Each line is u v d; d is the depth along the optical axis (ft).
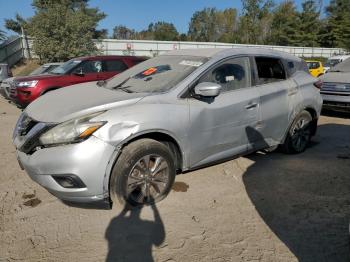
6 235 9.75
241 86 13.60
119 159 10.30
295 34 181.47
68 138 9.73
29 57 94.89
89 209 11.14
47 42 76.69
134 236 9.70
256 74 14.26
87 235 9.75
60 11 78.59
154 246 9.26
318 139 20.24
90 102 10.78
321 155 17.01
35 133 10.12
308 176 14.23
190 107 11.65
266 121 14.42
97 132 9.82
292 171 14.75
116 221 10.45
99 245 9.29
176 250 9.09
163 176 11.48
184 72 12.44
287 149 16.63
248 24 160.56
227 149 13.21
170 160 11.36
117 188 10.41
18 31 123.03
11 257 8.80
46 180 9.93
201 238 9.65
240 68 13.74
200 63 12.75
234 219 10.71
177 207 11.37
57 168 9.64
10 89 29.27
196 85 12.08
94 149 9.70
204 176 14.02
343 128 23.40
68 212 10.99
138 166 10.71
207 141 12.32
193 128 11.74
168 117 11.05
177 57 14.14
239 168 14.99
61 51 76.48
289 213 11.16
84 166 9.62
